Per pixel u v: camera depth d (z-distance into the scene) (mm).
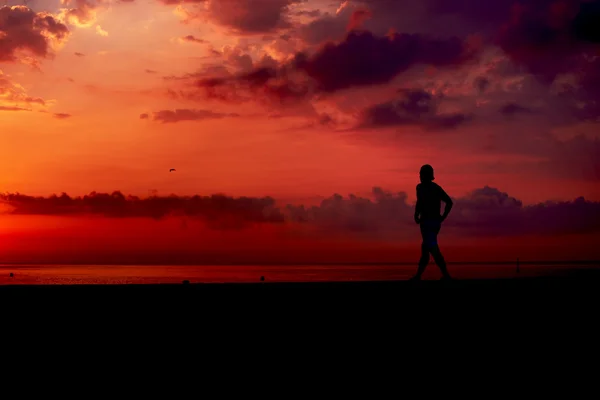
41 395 5703
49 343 6484
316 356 6645
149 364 6297
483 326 7305
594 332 7234
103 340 6590
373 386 6066
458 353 6824
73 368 6117
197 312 7242
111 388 5855
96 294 7406
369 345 6863
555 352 6895
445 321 7410
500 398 5863
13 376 6008
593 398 5941
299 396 5793
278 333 6906
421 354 6785
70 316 6922
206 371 6250
